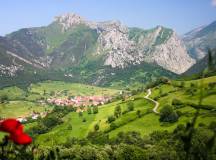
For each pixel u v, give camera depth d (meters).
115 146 136.38
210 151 5.74
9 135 4.75
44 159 6.77
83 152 126.75
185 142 5.91
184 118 167.38
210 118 143.75
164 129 164.25
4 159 5.19
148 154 114.19
